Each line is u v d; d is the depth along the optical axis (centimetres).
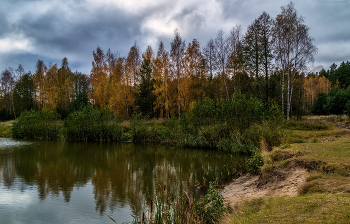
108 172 1330
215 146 2145
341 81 6850
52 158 1761
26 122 3231
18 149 2211
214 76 3438
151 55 4072
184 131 2380
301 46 2566
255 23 3055
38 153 1983
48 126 3164
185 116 2417
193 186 1045
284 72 2750
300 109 3325
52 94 4828
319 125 2255
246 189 886
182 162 1589
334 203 455
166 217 589
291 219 437
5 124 3916
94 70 4431
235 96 2178
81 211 805
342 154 845
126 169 1401
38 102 5194
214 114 2277
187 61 3359
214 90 3362
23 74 5678
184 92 3294
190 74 3347
